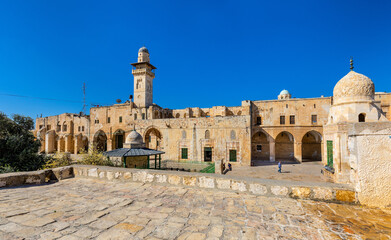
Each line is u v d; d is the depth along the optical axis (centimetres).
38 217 448
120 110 4606
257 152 3991
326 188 558
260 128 3831
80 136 4975
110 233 379
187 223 429
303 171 2817
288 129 3681
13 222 420
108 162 1830
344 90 1370
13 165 1989
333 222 438
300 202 553
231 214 478
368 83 1332
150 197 600
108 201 564
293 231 400
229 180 654
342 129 1287
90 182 781
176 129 3356
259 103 3900
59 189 691
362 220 445
